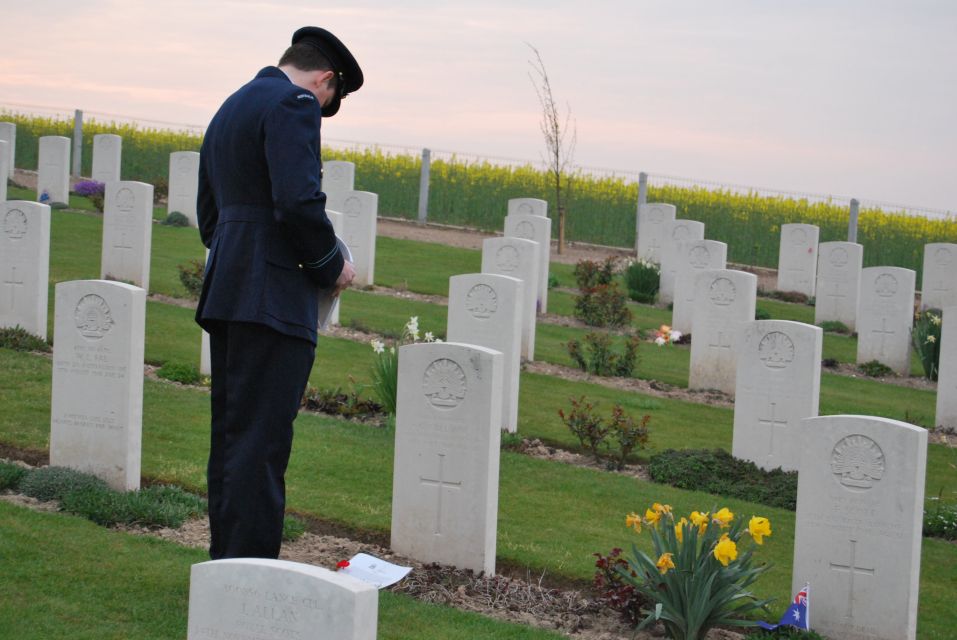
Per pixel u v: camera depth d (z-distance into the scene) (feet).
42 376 39.29
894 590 24.13
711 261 68.69
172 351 47.32
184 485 29.63
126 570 21.95
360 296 70.85
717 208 118.21
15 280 45.73
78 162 123.03
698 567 22.20
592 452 40.16
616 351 62.64
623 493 34.55
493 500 26.23
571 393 50.16
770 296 94.27
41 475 27.40
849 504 24.44
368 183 120.98
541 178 119.55
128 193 60.64
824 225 116.37
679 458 38.70
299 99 16.66
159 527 25.67
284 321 16.94
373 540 27.78
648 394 52.70
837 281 81.87
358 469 33.35
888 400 59.47
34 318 45.65
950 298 83.87
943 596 28.48
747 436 39.55
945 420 52.31
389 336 57.88
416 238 107.14
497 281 42.24
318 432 37.29
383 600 22.45
